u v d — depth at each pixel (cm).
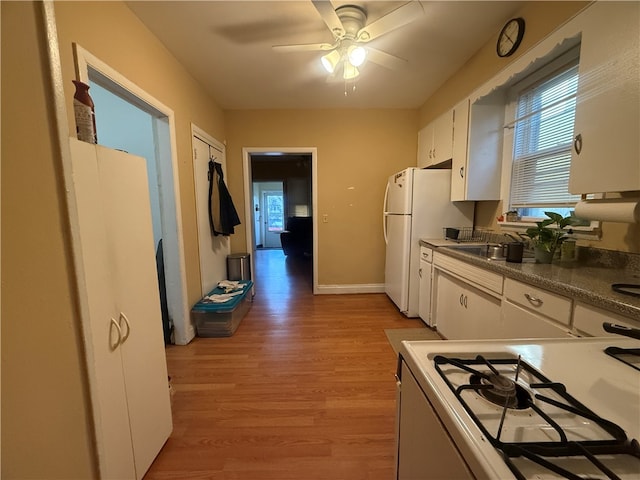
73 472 67
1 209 52
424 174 281
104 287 98
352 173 366
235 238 368
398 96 320
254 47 217
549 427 47
